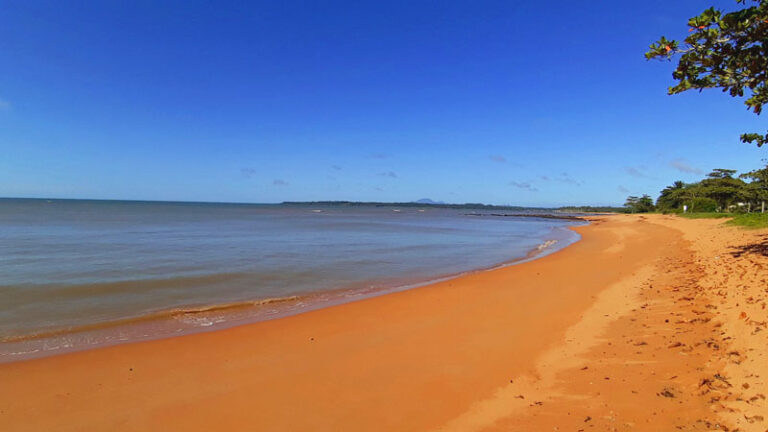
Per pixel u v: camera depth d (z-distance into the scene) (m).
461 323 8.47
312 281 14.09
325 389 5.48
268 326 8.59
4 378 5.94
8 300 10.65
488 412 4.69
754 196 45.34
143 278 13.67
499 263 18.69
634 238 28.02
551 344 6.87
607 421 4.18
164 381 5.83
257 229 39.59
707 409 4.07
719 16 6.73
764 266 9.26
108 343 7.58
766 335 5.17
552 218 91.69
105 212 80.50
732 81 7.48
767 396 3.93
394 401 5.08
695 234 24.44
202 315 9.68
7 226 38.09
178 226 42.25
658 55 7.46
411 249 24.27
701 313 7.16
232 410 4.96
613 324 7.55
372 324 8.63
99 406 5.10
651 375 5.09
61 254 19.33
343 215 92.62
